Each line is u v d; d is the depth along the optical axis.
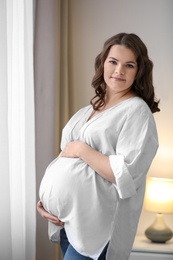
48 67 3.52
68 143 2.14
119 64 2.03
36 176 3.48
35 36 3.49
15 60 2.99
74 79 3.75
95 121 2.06
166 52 3.94
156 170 3.92
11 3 2.94
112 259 2.04
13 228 2.98
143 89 2.09
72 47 3.76
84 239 2.02
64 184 2.04
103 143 2.02
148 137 1.96
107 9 3.93
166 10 3.94
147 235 3.60
